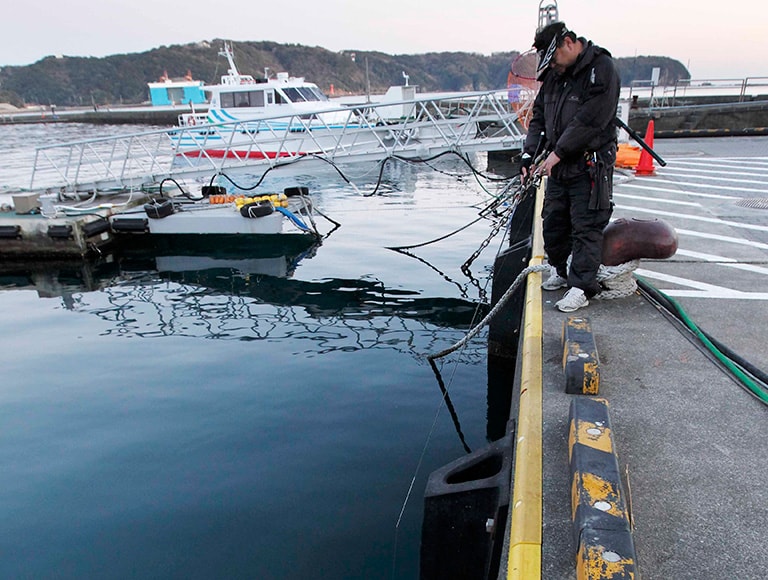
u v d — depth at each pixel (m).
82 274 10.61
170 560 3.38
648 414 2.65
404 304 8.21
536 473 2.22
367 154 12.79
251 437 4.74
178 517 3.76
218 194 15.04
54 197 13.80
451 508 2.64
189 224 11.98
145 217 12.10
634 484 2.19
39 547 3.53
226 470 4.28
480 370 6.02
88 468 4.37
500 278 6.33
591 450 2.06
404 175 20.75
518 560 1.81
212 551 3.44
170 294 9.20
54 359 6.56
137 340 7.13
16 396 5.63
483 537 2.63
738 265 4.77
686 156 11.61
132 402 5.44
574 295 3.82
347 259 10.68
